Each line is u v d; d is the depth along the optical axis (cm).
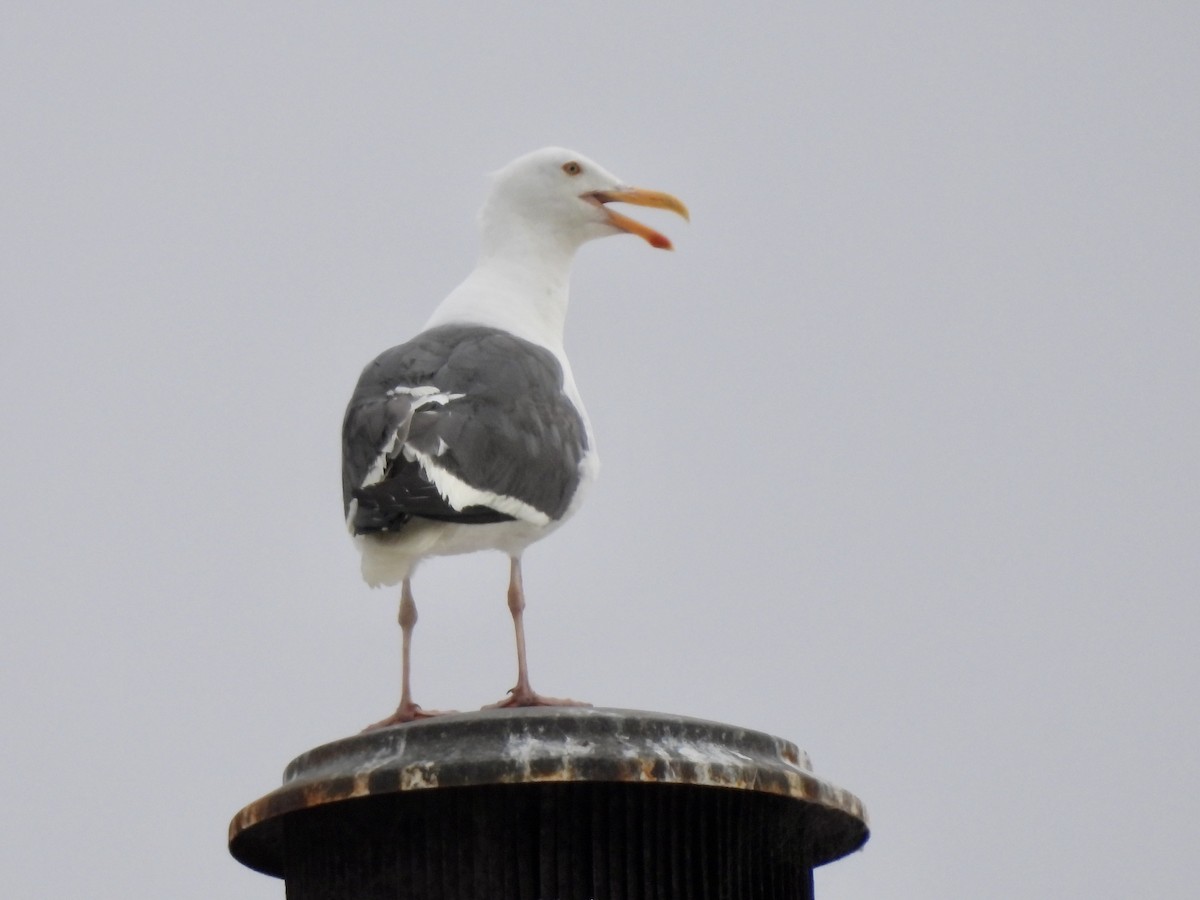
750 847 1129
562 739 1053
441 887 1080
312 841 1141
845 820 1166
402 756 1065
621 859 1080
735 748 1102
